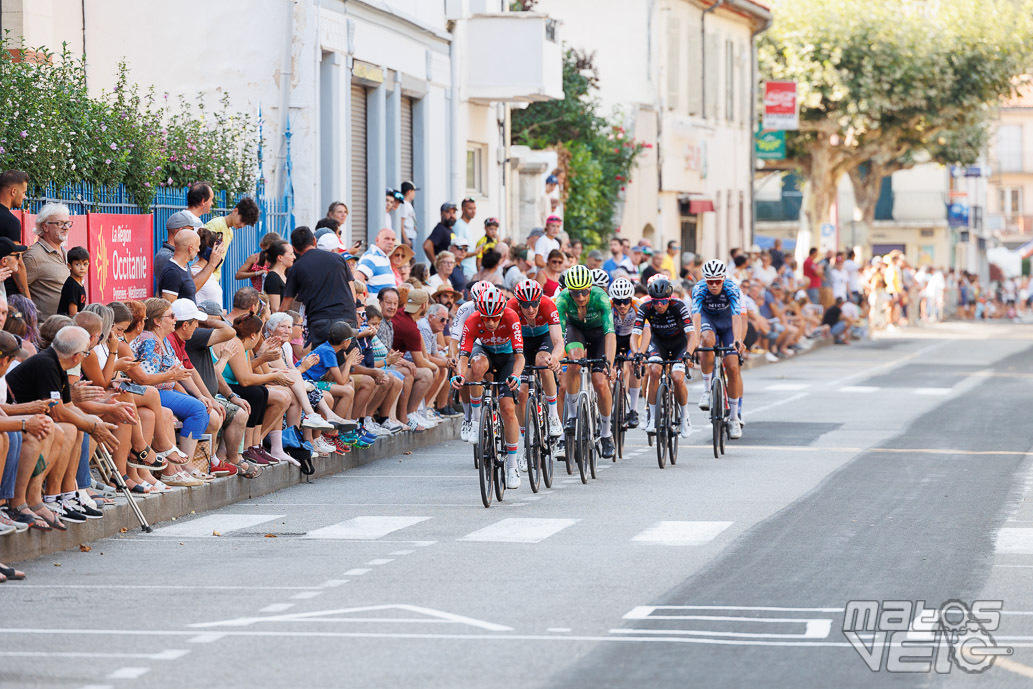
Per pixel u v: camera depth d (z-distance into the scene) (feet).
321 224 152.87
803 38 443.73
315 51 184.75
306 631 69.31
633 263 247.70
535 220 281.54
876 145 471.62
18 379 93.76
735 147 417.69
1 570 82.89
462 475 131.95
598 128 312.09
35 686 59.57
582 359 126.21
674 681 59.82
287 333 122.83
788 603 74.84
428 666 62.44
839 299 358.64
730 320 147.33
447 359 152.25
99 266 128.88
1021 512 105.50
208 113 185.16
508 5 275.80
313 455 128.26
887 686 59.16
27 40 171.83
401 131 220.64
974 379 246.27
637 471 131.85
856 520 102.01
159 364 110.42
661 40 347.15
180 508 107.96
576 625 70.13
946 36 444.55
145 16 185.47
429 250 190.08
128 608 75.05
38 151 123.85
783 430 166.20
